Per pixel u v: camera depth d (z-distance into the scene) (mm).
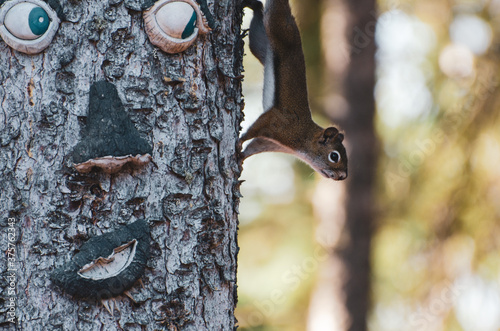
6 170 5078
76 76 5180
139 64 5363
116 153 5133
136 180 5328
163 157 5445
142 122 5359
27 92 5117
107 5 5270
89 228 5145
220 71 5945
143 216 5340
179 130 5551
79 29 5199
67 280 5031
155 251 5375
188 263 5516
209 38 5832
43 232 5078
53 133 5117
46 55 5145
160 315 5355
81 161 5070
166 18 5355
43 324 5039
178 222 5492
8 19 5016
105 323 5156
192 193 5582
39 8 5066
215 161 5840
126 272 5164
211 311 5734
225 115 6031
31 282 5051
